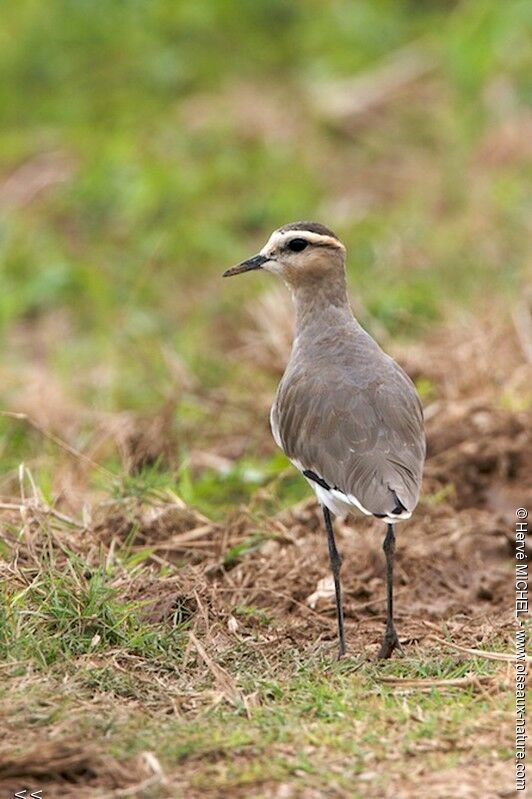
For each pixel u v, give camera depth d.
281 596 11.83
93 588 10.77
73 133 23.75
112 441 15.19
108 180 22.30
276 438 11.55
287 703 9.77
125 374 17.34
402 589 12.17
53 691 9.69
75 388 17.17
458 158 22.59
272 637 11.06
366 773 8.73
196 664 10.45
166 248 20.75
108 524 12.67
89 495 13.59
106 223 21.67
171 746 8.97
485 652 10.44
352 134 23.72
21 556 11.58
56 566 11.36
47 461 14.64
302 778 8.66
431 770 8.76
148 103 24.56
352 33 25.94
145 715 9.51
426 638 11.15
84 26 26.05
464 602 12.02
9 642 10.18
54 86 25.19
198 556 12.48
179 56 25.62
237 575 12.20
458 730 9.23
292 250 11.95
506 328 16.89
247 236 21.42
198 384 16.92
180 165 22.75
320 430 10.90
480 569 12.47
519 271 18.75
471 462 14.09
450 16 26.50
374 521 13.22
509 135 22.59
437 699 9.73
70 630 10.52
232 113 24.11
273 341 17.34
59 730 9.12
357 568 12.44
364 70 25.12
